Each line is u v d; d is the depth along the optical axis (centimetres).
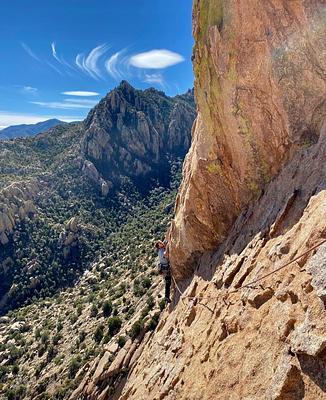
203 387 765
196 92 1373
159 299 3962
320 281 538
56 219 12581
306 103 979
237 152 1206
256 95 1095
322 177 783
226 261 1133
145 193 14888
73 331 6216
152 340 1864
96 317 6212
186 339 1105
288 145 1042
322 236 627
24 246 11181
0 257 10775
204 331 980
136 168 15600
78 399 3178
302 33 956
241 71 1107
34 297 9775
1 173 14425
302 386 494
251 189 1205
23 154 16712
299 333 530
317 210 700
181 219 1622
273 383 538
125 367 2778
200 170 1355
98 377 3103
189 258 1619
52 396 4134
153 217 12644
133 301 5759
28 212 12150
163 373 1152
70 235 11388
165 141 17350
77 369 4516
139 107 17500
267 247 848
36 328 7462
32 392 4716
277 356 572
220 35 1155
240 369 657
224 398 657
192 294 1370
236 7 1086
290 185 927
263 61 1052
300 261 643
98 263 10462
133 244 10494
